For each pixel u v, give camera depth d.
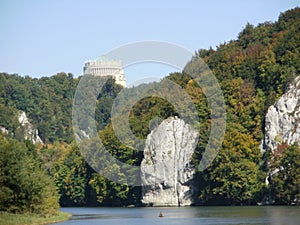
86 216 156.75
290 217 131.62
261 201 194.62
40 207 137.75
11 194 129.75
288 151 189.00
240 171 196.50
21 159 133.88
